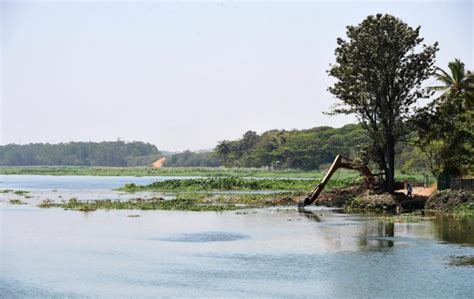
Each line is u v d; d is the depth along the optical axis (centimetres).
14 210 6619
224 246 4131
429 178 10200
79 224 5331
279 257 3716
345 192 7456
